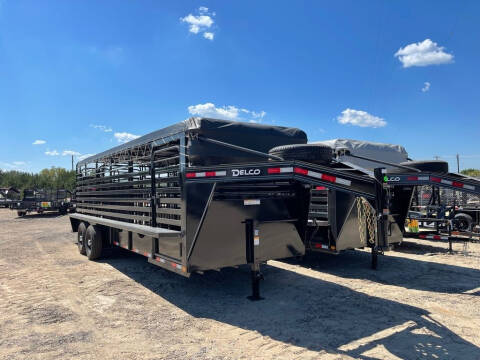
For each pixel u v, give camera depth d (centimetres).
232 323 391
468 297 475
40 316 419
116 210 664
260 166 402
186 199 415
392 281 561
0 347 337
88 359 311
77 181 955
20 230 1437
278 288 525
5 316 421
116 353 321
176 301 471
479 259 729
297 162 391
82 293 512
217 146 462
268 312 423
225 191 443
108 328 381
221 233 433
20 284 563
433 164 777
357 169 614
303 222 493
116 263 721
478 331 361
